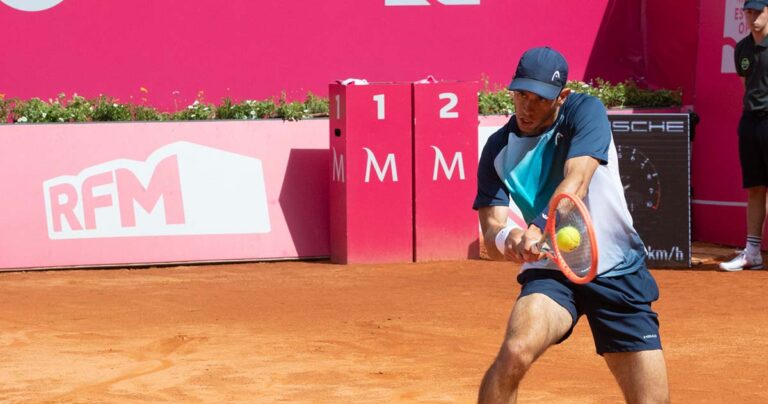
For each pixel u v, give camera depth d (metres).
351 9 33.16
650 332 10.42
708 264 28.00
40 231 27.36
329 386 15.42
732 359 17.25
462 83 28.12
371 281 25.16
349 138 27.50
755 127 25.84
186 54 31.97
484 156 11.12
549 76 10.30
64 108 28.61
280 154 28.75
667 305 22.00
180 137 28.09
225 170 28.38
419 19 33.72
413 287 24.25
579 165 10.09
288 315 20.91
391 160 27.80
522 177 10.84
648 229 27.17
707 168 31.95
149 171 27.91
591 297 10.45
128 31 31.50
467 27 34.12
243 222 28.48
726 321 20.30
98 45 31.30
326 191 29.12
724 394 15.06
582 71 35.06
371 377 15.96
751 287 24.16
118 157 27.75
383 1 33.41
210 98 32.25
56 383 15.63
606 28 35.16
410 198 28.08
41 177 27.38
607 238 10.48
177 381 15.73
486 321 20.22
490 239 10.61
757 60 25.61
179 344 18.30
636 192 27.09
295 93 32.84
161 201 27.98
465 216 28.36
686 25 32.97
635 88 32.72
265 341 18.47
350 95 27.42
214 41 32.16
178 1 31.83
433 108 28.00
